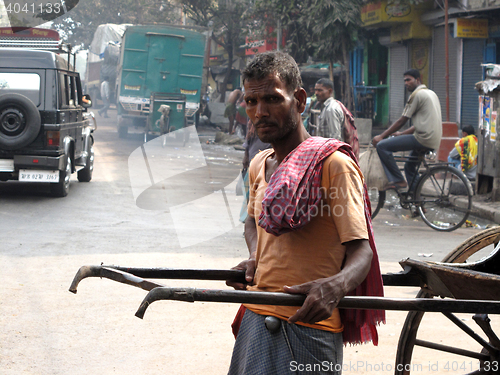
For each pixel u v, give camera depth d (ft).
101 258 17.40
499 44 45.44
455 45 50.65
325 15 51.83
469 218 26.66
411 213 26.53
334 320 6.21
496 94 27.63
